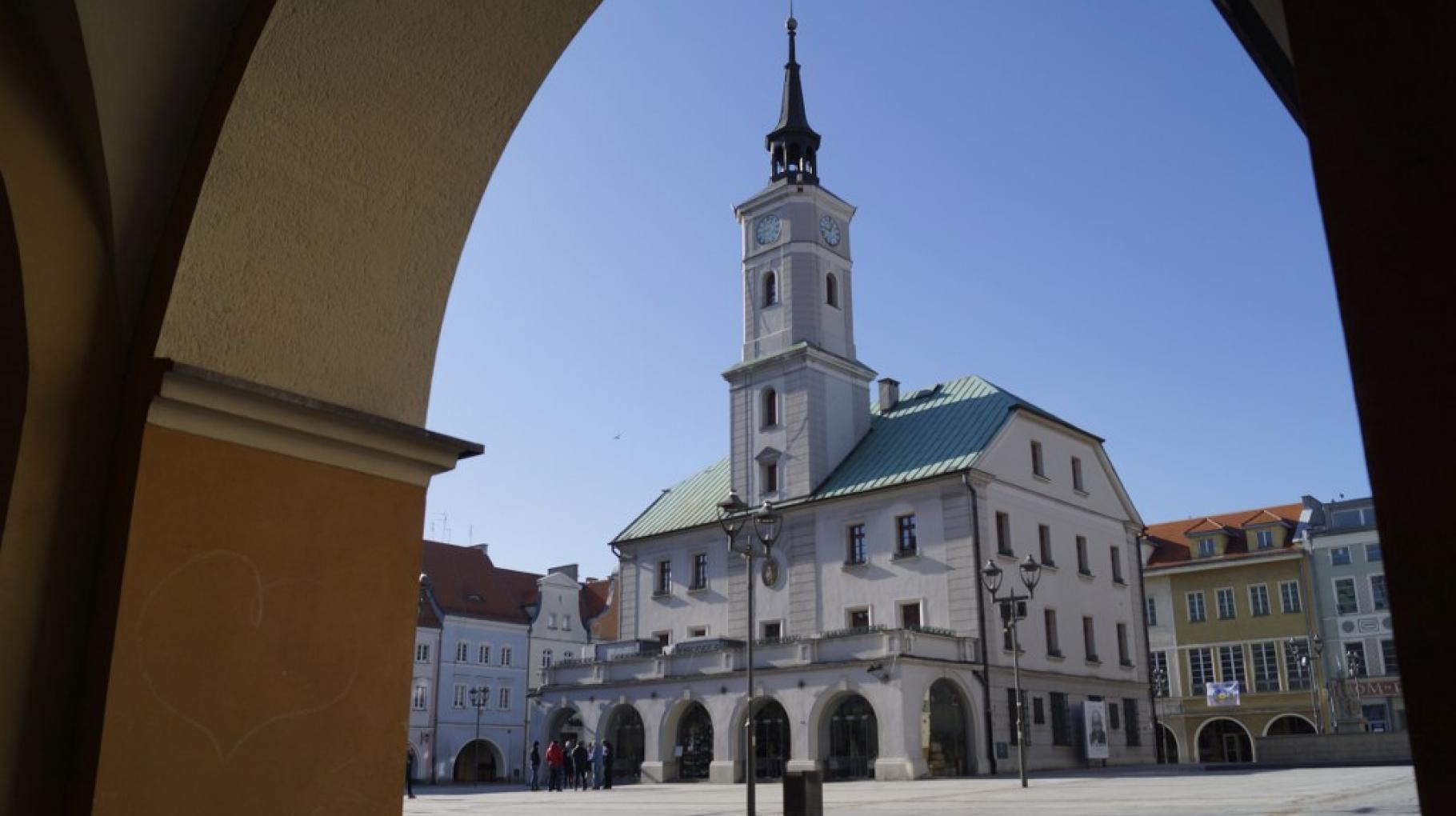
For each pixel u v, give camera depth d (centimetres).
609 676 4462
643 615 5078
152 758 389
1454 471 164
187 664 402
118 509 405
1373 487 171
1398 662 163
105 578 399
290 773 421
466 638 7194
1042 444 4500
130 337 431
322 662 439
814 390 4625
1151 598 7312
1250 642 6906
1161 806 1800
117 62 417
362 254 475
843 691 3666
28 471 393
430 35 455
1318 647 6425
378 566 466
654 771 4178
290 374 454
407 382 493
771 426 4716
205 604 411
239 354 440
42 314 404
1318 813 1516
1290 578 6875
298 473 447
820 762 3691
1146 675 4741
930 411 4659
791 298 4762
